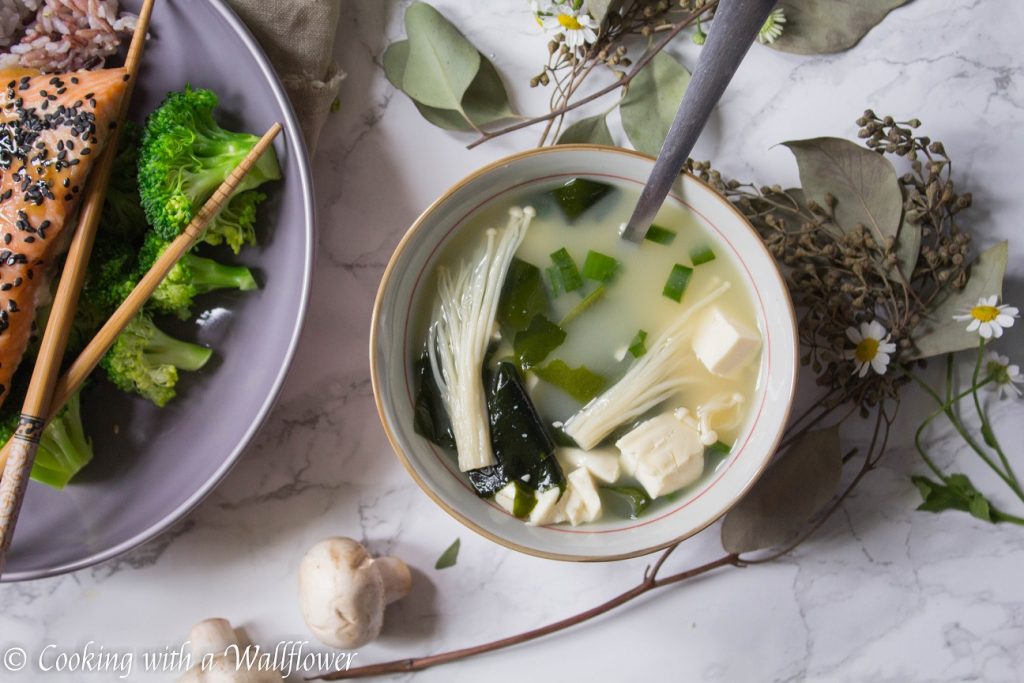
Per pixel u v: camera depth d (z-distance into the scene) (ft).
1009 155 1.88
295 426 1.94
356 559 1.87
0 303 1.75
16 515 1.67
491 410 1.77
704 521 1.72
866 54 1.88
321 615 1.85
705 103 1.48
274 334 1.84
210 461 1.84
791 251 1.85
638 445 1.75
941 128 1.89
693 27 1.86
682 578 1.90
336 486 1.94
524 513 1.76
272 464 1.94
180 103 1.75
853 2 1.84
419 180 1.91
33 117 1.75
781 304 1.72
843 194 1.80
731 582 1.94
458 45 1.83
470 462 1.76
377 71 1.91
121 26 1.81
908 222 1.79
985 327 1.77
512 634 1.94
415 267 1.74
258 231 1.85
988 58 1.88
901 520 1.93
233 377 1.86
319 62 1.83
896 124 1.79
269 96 1.80
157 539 1.95
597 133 1.85
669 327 1.78
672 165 1.58
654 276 1.77
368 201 1.91
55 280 1.82
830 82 1.89
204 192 1.78
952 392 1.91
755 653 1.94
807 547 1.94
